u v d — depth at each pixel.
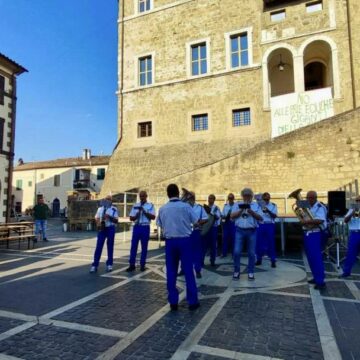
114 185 25.47
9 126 20.00
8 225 13.35
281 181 15.52
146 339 4.18
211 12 24.36
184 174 17.34
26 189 52.06
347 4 20.86
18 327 4.59
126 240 15.66
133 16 27.17
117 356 3.73
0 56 18.94
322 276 6.62
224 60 23.59
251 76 22.61
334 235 10.29
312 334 4.32
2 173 19.25
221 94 23.36
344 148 14.62
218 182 16.64
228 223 10.66
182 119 24.36
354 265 9.04
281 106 21.52
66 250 12.20
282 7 22.22
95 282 7.16
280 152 15.70
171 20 25.67
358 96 19.91
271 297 6.01
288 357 3.70
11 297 6.02
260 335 4.29
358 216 7.64
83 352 3.84
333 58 20.66
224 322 4.75
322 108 20.48
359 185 14.07
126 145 26.12
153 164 24.42
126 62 27.03
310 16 21.48
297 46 21.52
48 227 27.06
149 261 9.77
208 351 3.84
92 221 21.91
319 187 14.84
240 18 23.38
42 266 8.99
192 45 24.91
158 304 5.61
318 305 5.52
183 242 5.44
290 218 11.32
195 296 5.37
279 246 13.00
